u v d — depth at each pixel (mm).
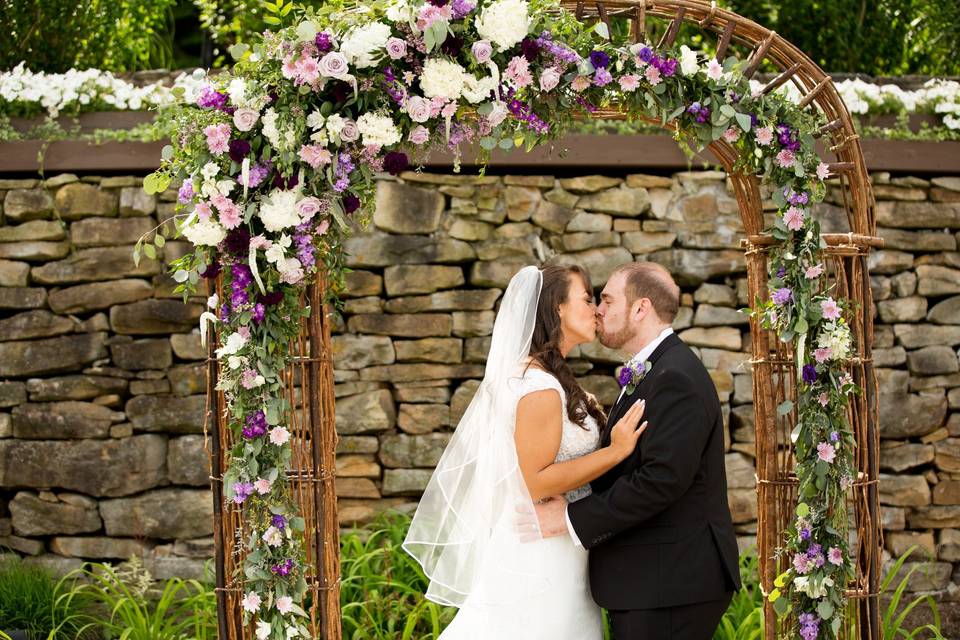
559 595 2785
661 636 2691
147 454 4227
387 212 4293
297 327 2629
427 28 2457
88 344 4262
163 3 5438
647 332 2941
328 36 2477
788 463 2912
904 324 4332
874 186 4344
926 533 4270
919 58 5445
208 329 2684
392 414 4297
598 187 4348
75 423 4230
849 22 5152
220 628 2672
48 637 3605
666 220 4367
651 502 2652
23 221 4289
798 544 2758
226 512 2693
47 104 4305
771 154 2746
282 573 2576
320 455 2703
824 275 2801
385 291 4316
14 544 4219
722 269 4355
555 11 2604
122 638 3432
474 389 4293
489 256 4312
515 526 2777
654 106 2648
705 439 2738
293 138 2469
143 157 4238
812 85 2795
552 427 2771
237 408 2555
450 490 2961
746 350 4363
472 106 2617
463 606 2895
